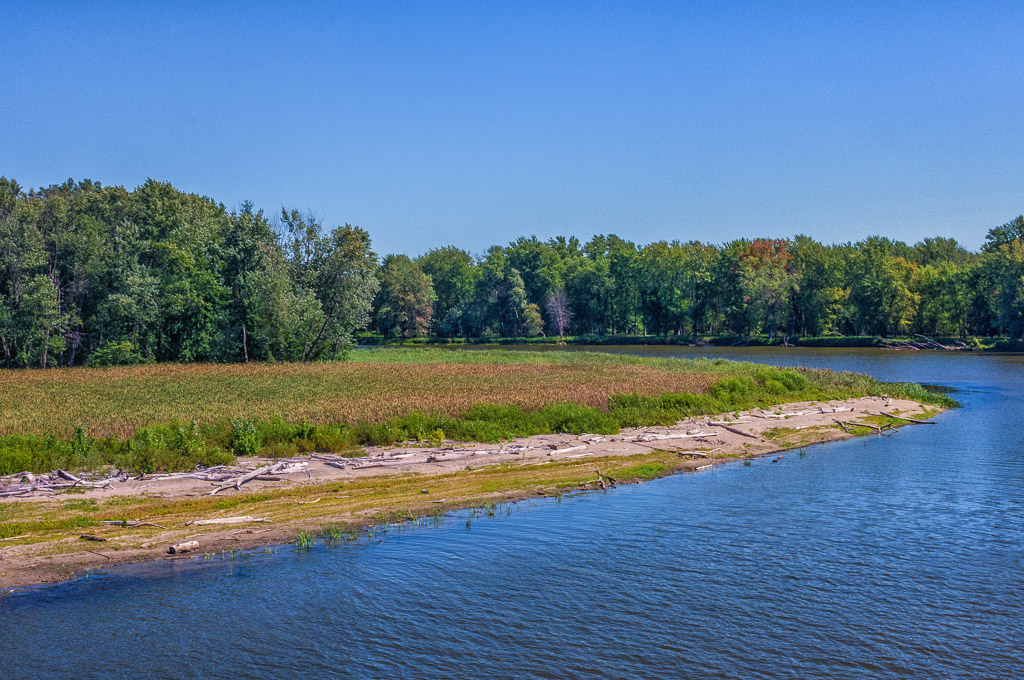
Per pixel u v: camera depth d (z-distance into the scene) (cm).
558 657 1247
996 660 1238
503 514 2033
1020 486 2394
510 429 3153
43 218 7262
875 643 1295
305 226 7806
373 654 1254
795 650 1272
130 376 5322
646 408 3691
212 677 1175
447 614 1402
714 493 2298
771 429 3547
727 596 1487
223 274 7412
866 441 3325
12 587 1477
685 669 1212
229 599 1448
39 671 1184
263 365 6544
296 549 1722
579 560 1680
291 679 1173
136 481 2227
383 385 4597
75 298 7056
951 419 4003
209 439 2655
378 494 2191
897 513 2077
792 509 2116
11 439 2477
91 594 1455
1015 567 1642
